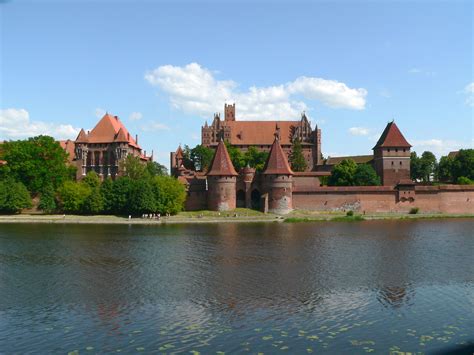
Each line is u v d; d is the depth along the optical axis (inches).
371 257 2010.3
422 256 2034.9
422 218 4074.8
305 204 4421.8
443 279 1584.6
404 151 5310.0
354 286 1485.0
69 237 2731.3
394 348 964.0
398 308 1241.4
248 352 944.9
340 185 4785.9
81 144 5826.8
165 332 1061.8
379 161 5378.9
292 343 991.6
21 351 960.3
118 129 6058.1
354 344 986.1
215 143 6993.1
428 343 991.6
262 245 2368.4
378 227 3282.5
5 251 2188.7
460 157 5797.2
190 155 6584.6
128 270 1739.7
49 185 4512.8
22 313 1209.4
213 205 4416.8
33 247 2316.7
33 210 4564.5
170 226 3476.9
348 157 6707.7
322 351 949.2
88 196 4318.4
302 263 1873.8
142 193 4106.8
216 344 988.6
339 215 4153.5
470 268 1770.4
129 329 1083.9
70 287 1481.3
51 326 1108.5
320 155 7081.7
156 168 6171.3
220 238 2664.9
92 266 1818.4
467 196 4475.9
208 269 1755.7
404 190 4407.0
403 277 1615.4
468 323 1119.6
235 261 1919.3
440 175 6200.8
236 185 4621.1
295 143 6461.6
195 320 1144.8
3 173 4645.7
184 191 4340.6
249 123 7091.5
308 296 1363.2
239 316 1175.0
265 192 4392.2
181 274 1667.1
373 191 4409.5
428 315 1181.1
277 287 1472.7
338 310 1224.2
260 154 6186.0
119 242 2498.8
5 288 1469.0
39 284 1521.9
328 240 2559.1
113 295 1381.6
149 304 1285.7
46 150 4699.8
